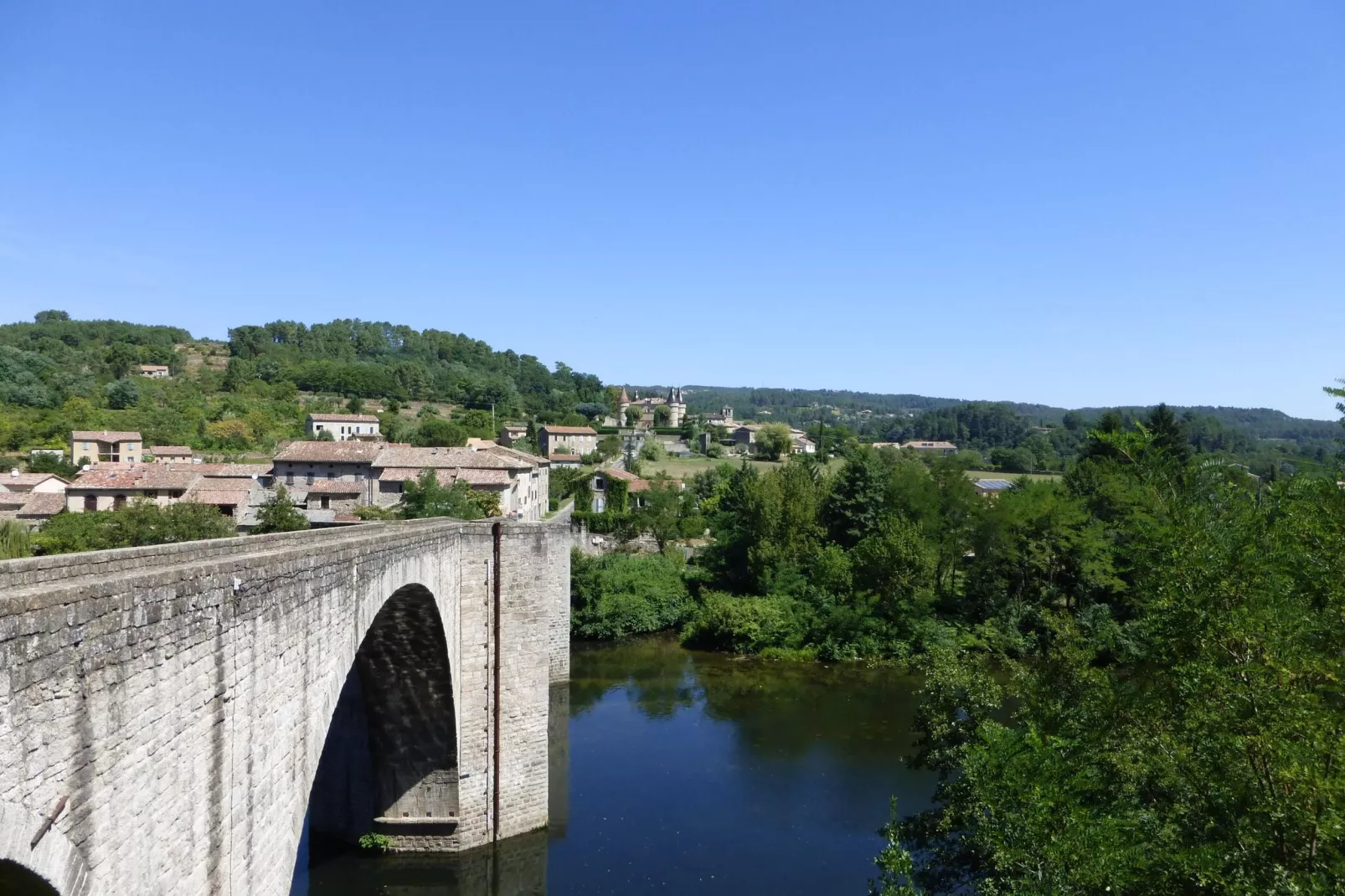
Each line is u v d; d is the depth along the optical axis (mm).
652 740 46562
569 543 61531
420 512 67625
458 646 32844
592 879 31938
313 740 17547
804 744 45969
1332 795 13578
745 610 68000
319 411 175125
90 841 9883
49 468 98875
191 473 84250
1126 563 60844
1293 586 17016
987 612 67500
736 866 32875
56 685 9258
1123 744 20109
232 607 13609
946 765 26938
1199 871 14703
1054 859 17094
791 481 82188
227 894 13539
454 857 33438
